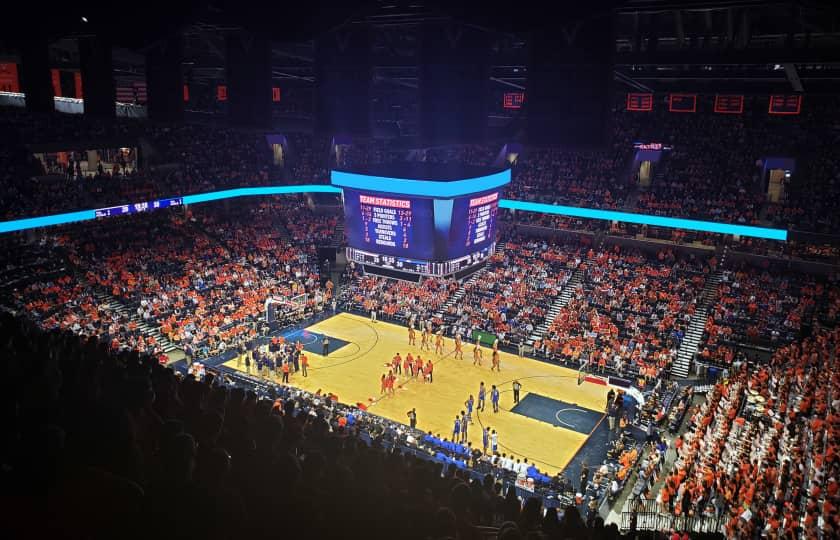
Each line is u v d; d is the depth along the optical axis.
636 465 27.78
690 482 22.80
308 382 36.31
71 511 3.69
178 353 38.72
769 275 42.47
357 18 22.62
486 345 42.50
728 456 25.00
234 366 38.12
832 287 40.31
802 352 33.62
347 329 45.22
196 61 45.34
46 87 26.70
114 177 49.16
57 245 43.09
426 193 29.89
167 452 4.79
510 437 30.72
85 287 40.94
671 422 30.92
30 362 7.80
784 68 31.86
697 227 45.09
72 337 11.75
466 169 33.56
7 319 11.08
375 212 32.06
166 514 4.39
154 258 45.91
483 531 7.91
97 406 6.15
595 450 29.66
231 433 7.69
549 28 18.88
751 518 19.38
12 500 3.75
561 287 45.88
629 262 46.69
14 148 45.22
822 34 28.83
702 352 37.34
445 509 6.80
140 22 23.06
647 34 30.92
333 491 6.67
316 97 25.69
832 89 40.25
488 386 36.62
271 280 48.09
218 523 4.43
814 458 22.31
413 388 36.06
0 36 24.78
